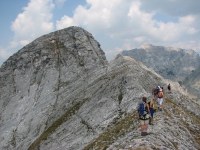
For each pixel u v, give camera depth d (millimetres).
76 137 64875
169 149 19719
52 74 148250
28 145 94250
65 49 161875
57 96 126688
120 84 75062
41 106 123438
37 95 137500
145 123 22938
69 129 72500
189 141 26672
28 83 149375
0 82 155625
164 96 51625
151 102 28016
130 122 38938
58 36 173250
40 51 162125
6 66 162375
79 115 77000
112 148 24344
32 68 156750
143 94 61625
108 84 81250
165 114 33688
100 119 64625
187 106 48812
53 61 156125
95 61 150000
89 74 134000
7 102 141250
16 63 161250
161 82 84250
